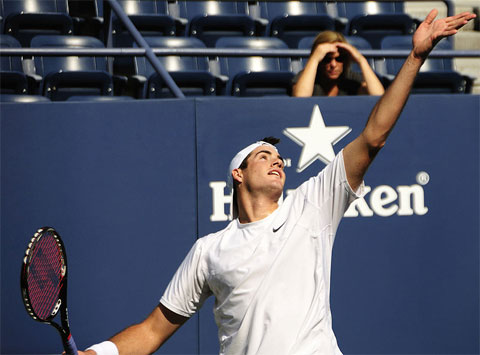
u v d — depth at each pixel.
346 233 8.36
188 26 14.27
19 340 8.45
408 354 8.38
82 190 8.41
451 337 8.41
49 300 5.30
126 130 8.41
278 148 8.43
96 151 8.42
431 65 13.34
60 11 13.94
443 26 4.58
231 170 5.30
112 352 5.35
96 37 13.62
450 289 8.43
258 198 5.20
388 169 8.42
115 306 8.35
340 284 8.34
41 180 8.42
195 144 8.41
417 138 8.45
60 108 8.42
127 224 8.38
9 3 13.66
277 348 4.82
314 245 4.96
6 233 8.41
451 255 8.45
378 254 8.38
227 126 8.41
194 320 8.32
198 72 11.30
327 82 9.43
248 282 4.96
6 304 8.43
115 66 12.73
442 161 8.47
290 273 4.92
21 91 11.20
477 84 15.41
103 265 8.38
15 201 8.41
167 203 8.40
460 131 8.48
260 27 14.16
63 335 5.02
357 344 8.32
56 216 8.40
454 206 8.47
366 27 14.31
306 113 8.44
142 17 13.39
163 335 5.54
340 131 8.45
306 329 4.82
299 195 5.13
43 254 5.36
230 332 5.09
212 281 5.16
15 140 8.42
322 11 15.34
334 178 4.98
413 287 8.40
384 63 13.05
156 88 11.12
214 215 8.39
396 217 8.41
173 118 8.41
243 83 11.40
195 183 8.40
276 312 4.86
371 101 8.45
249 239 5.05
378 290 8.38
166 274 8.38
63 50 9.05
